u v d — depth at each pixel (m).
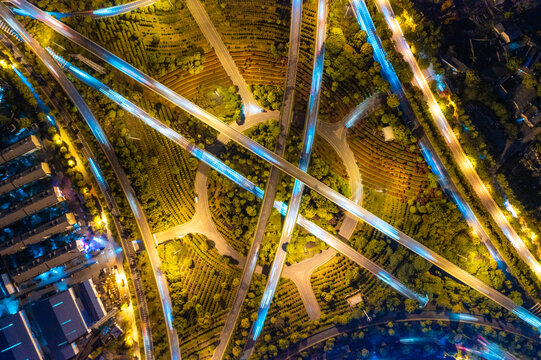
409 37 120.38
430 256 119.81
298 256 119.94
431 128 119.94
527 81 114.00
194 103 121.19
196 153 120.81
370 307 118.12
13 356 104.25
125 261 115.75
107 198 116.38
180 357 114.50
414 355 115.94
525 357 116.44
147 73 121.38
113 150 117.44
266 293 118.75
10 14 117.12
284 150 120.50
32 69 116.00
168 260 117.44
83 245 112.81
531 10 119.31
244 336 115.81
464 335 117.81
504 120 117.62
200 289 118.62
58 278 112.56
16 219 110.94
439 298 119.25
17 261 111.56
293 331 116.75
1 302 109.25
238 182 120.56
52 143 114.06
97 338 110.19
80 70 117.94
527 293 118.50
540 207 118.31
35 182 112.88
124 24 120.38
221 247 120.25
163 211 119.12
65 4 119.94
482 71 120.81
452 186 120.56
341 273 120.12
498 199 117.69
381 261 120.06
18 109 113.44
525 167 118.88
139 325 114.50
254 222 118.25
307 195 119.69
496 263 119.00
